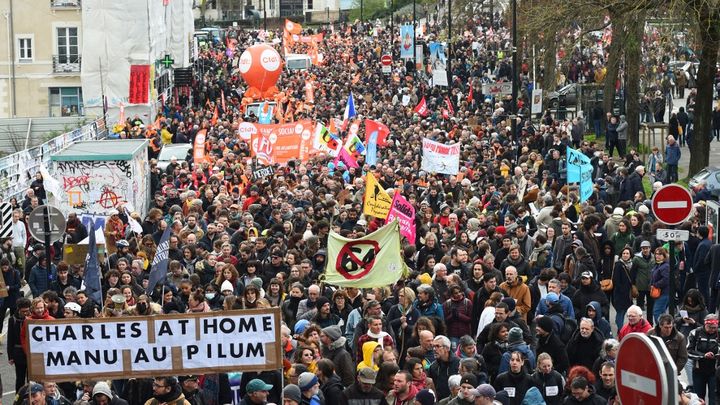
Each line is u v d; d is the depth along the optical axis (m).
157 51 94.81
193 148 56.53
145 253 29.73
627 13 53.94
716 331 22.14
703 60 50.41
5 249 33.00
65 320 16.14
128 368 16.25
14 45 93.12
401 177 43.34
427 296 22.80
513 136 59.34
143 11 88.56
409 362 18.83
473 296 24.62
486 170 45.84
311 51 129.75
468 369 18.53
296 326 21.73
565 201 35.25
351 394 18.33
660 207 24.28
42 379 16.22
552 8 58.28
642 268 27.91
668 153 51.38
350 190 40.62
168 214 38.81
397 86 95.12
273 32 179.00
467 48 113.69
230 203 37.38
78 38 93.38
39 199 43.88
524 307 24.59
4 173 50.69
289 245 29.55
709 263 28.58
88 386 19.17
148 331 16.16
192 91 98.38
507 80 85.44
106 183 42.97
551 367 19.28
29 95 93.75
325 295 24.72
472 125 69.44
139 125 70.31
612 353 19.56
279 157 51.91
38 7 92.62
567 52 59.06
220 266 26.55
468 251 29.17
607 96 62.78
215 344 16.22
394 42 134.25
